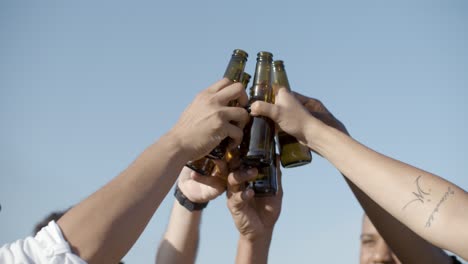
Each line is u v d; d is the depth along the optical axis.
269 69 1.80
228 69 1.79
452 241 1.37
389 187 1.44
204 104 1.61
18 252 1.29
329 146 1.57
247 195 1.81
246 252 1.89
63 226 1.33
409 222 1.42
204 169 1.83
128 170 1.43
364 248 2.24
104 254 1.33
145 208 1.39
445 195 1.40
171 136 1.54
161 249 1.97
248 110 1.75
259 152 1.73
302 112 1.62
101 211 1.35
